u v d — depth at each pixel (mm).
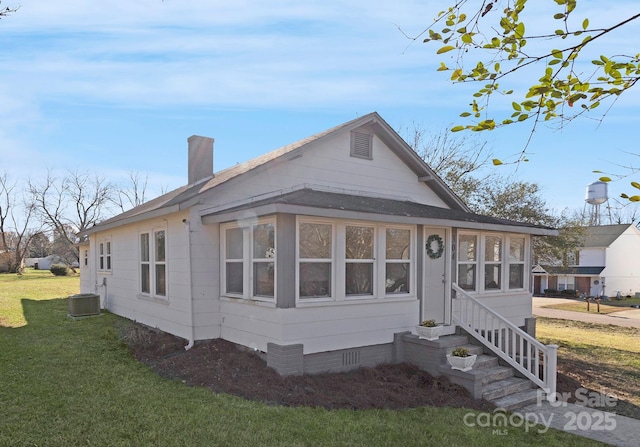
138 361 7969
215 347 8273
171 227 9516
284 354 6949
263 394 6266
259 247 7855
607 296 37281
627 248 39406
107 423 5102
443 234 9734
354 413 5887
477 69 3285
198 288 8648
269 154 11375
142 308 11180
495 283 10656
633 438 5852
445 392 7145
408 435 5320
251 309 7875
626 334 15547
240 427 5129
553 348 7504
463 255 10070
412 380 7551
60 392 6109
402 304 8703
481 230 10281
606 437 5891
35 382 6508
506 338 8359
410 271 8930
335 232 7816
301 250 7418
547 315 21906
